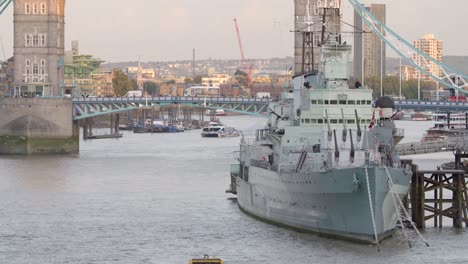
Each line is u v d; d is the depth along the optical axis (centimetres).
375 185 17962
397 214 19125
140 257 18262
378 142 19788
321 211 19238
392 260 17612
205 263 16512
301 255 18025
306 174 19138
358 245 18650
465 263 17462
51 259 18175
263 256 18062
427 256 17938
